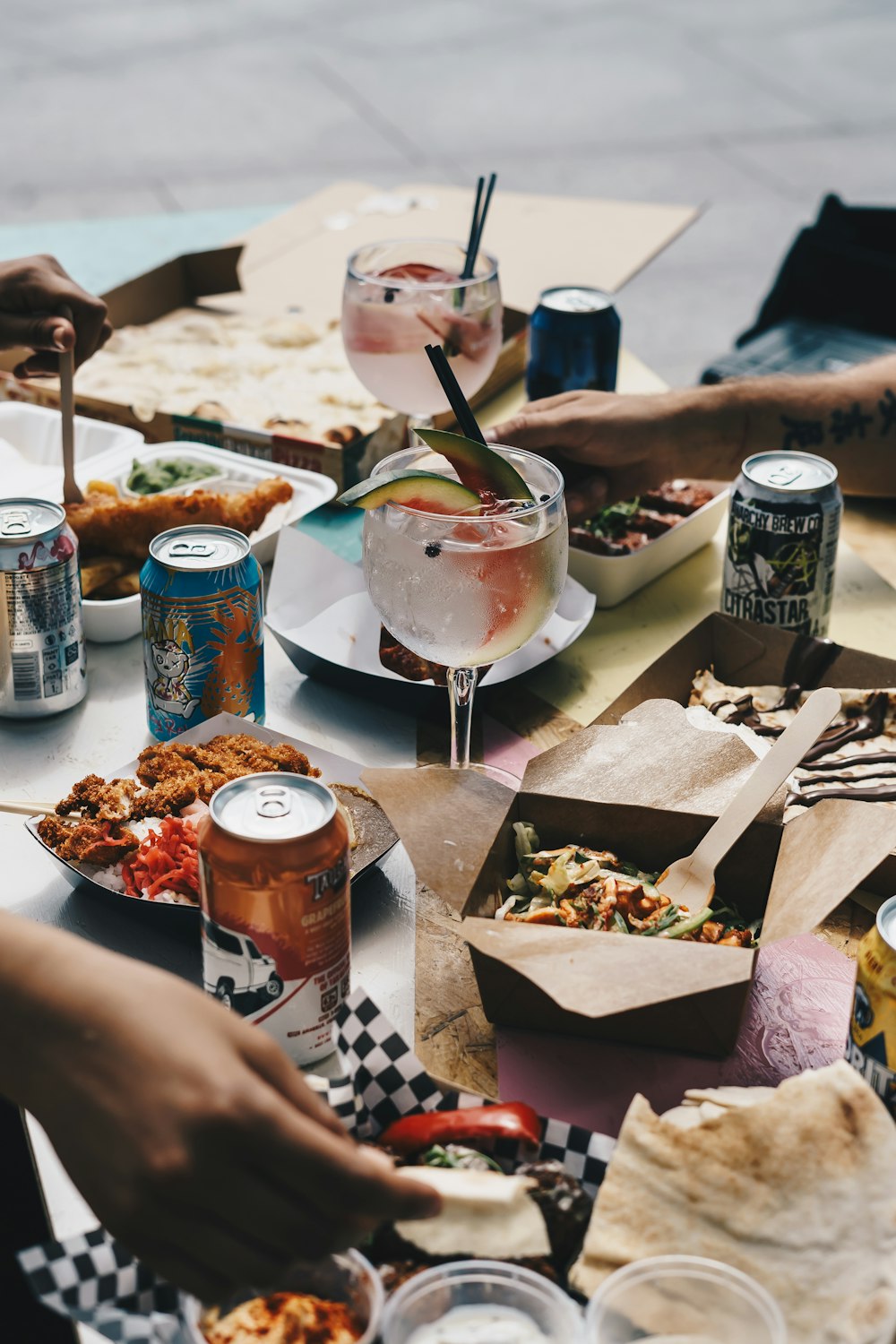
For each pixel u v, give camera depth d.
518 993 0.84
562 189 6.29
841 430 1.56
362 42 8.28
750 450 1.54
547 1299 0.60
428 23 8.64
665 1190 0.66
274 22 8.61
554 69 7.85
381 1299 0.59
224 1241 0.57
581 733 1.01
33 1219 1.56
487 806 0.91
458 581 0.93
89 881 0.95
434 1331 0.59
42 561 1.13
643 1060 0.84
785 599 1.24
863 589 1.42
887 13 8.70
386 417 1.70
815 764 1.09
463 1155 0.70
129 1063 0.59
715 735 1.00
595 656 1.31
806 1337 0.61
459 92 7.48
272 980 0.79
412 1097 0.74
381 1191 0.57
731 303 5.38
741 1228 0.65
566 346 1.62
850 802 0.90
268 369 1.85
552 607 0.99
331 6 8.92
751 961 0.79
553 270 2.16
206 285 2.09
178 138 6.78
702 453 1.52
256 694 1.15
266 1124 0.57
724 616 1.18
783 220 6.03
